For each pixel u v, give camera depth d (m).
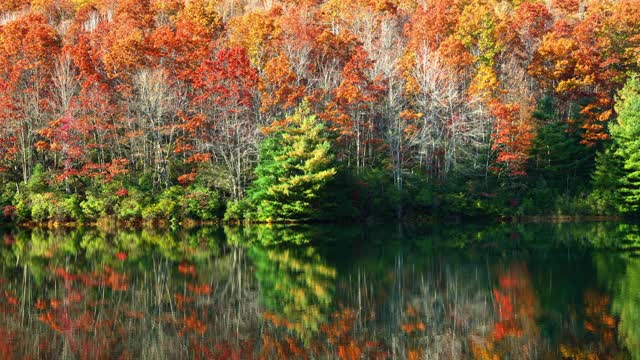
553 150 55.16
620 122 53.94
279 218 52.03
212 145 53.16
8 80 54.97
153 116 55.66
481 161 54.59
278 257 36.31
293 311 24.25
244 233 46.84
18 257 36.41
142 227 50.38
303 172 51.00
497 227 50.06
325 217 52.56
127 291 27.55
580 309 24.03
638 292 26.50
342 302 25.61
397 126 54.16
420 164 55.06
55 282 29.52
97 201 50.72
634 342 20.09
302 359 18.80
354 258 35.84
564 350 19.42
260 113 55.28
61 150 53.19
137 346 19.98
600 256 35.38
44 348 19.72
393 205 53.31
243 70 53.53
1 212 51.28
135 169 55.25
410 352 19.41
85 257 36.38
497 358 18.78
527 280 29.27
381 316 23.52
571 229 48.00
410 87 57.25
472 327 21.95
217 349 19.67
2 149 53.97
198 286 28.59
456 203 52.81
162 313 23.97
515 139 52.31
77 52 56.47
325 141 50.81
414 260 34.94
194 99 54.00
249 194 52.28
